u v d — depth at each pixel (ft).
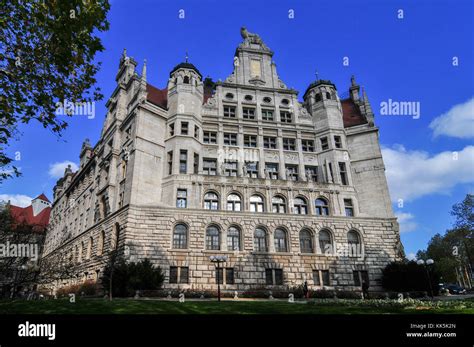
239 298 112.98
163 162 144.97
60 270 79.46
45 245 245.04
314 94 177.17
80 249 164.76
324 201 150.71
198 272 123.54
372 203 154.10
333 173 156.04
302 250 138.62
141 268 106.93
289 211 143.74
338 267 136.67
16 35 51.75
